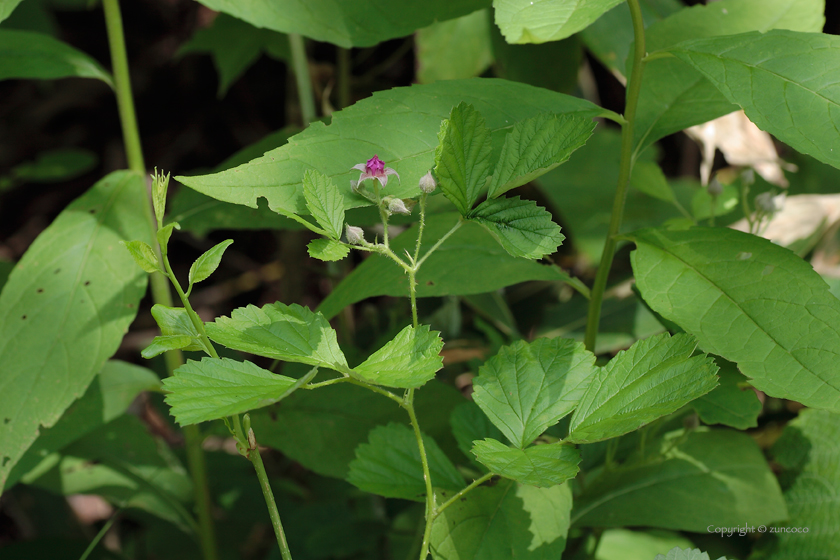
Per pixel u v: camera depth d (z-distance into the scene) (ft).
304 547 3.61
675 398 2.71
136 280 3.08
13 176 5.24
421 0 3.07
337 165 2.77
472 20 3.86
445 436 3.14
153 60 7.09
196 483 3.31
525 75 3.97
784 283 2.81
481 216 2.74
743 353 2.78
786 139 2.74
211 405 2.64
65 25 7.05
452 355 3.63
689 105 2.98
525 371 2.81
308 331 2.72
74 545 3.58
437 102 2.83
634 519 3.01
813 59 2.76
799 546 3.05
